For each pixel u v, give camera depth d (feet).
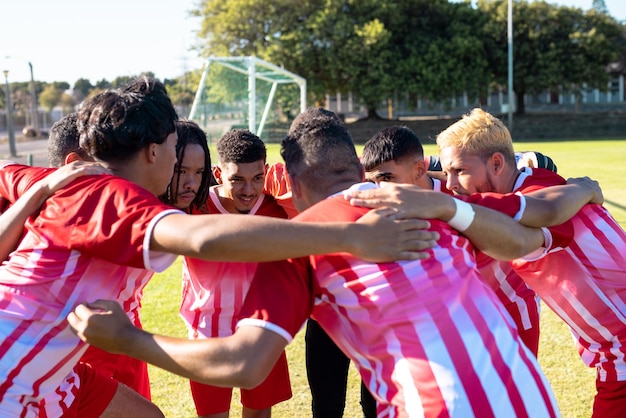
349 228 5.80
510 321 6.44
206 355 5.71
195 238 5.57
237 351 5.66
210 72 50.85
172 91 145.07
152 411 8.27
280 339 5.78
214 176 11.40
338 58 120.88
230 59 47.47
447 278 6.04
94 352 8.71
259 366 5.67
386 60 123.65
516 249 6.73
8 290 6.54
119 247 5.95
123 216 5.98
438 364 5.75
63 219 6.32
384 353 5.93
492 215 6.55
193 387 9.66
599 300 8.11
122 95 6.92
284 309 5.84
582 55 128.98
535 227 7.04
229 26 123.24
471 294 6.17
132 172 6.88
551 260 8.14
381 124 128.98
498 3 131.34
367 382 6.22
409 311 5.85
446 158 8.34
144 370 9.53
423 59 123.75
